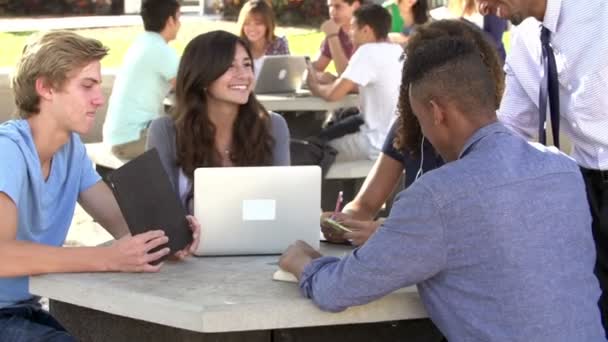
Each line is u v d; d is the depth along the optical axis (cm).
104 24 1566
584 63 308
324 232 317
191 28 1499
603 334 236
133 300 247
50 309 305
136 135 630
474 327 224
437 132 236
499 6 324
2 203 267
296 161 559
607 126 313
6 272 265
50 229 296
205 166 348
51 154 290
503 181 223
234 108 354
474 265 222
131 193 279
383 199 353
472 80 231
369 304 245
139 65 632
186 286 257
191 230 295
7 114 741
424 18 720
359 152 598
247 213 296
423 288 235
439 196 220
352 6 741
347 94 640
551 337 221
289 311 240
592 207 320
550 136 374
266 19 691
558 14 310
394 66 595
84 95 282
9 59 1066
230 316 237
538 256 223
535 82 334
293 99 627
